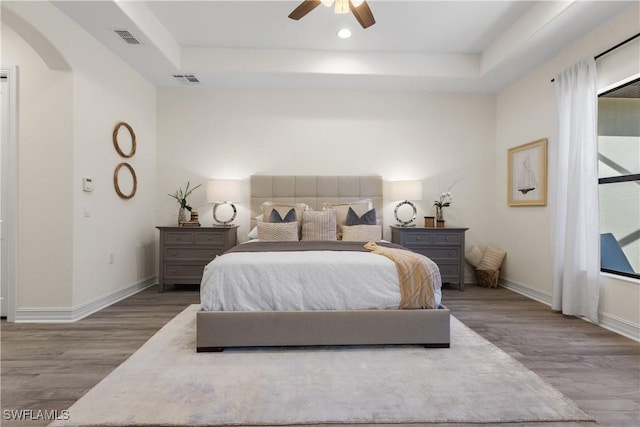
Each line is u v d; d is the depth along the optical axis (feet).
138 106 13.42
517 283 13.76
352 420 5.09
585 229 9.91
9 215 9.62
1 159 9.71
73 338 8.37
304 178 15.02
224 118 15.06
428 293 7.80
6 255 9.72
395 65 13.33
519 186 13.65
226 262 7.73
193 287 14.23
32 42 8.93
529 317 10.28
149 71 13.17
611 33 9.42
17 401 5.61
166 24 11.44
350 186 15.03
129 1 9.53
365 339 7.59
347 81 14.05
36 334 8.65
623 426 5.05
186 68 12.99
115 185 11.85
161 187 14.96
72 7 9.04
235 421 5.05
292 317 7.50
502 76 13.48
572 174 10.19
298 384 6.10
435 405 5.47
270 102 15.10
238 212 15.12
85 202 10.30
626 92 9.12
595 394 5.90
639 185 8.78
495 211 15.40
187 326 9.23
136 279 13.39
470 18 10.91
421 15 10.71
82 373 6.56
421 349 7.71
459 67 13.44
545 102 12.19
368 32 11.82
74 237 9.80
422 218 15.35
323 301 7.62
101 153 11.09
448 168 15.43
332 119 15.17
